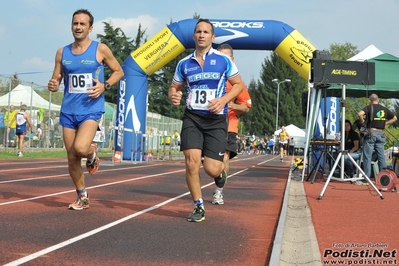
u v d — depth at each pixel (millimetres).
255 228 5457
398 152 13891
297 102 89688
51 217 5652
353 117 46781
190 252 4289
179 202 7332
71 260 3893
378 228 5328
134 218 5812
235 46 16812
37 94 23219
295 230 5422
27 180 9750
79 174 6219
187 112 5691
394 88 12344
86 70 6070
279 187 10266
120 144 17719
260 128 90062
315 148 13117
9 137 21109
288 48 16500
